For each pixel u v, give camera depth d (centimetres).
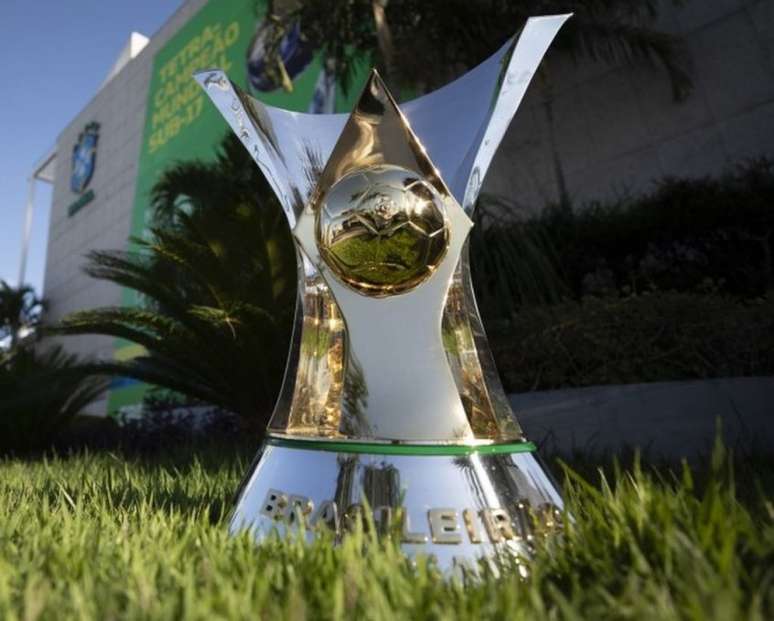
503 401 143
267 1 873
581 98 922
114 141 2194
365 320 132
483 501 116
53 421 592
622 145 868
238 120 162
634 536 93
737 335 340
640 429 321
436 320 131
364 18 807
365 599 74
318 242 135
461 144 157
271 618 71
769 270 591
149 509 145
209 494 189
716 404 304
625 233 679
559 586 90
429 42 745
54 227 2567
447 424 127
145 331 480
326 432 149
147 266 455
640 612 67
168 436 568
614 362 359
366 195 129
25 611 72
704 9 822
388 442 122
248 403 464
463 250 149
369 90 134
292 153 161
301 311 153
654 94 849
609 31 783
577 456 279
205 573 85
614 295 528
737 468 219
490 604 76
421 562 89
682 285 623
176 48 1888
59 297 2364
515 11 741
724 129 779
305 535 113
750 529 88
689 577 74
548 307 432
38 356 694
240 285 423
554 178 925
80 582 86
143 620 70
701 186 692
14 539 116
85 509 153
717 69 799
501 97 154
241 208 430
